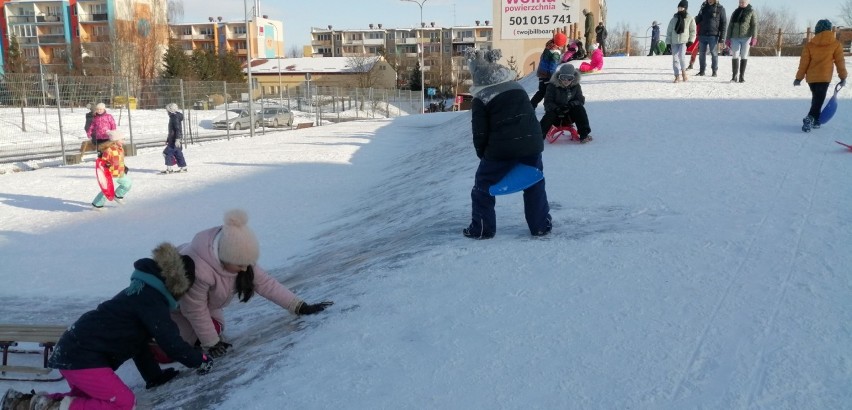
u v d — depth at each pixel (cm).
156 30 6338
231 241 398
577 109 990
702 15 1662
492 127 510
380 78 7800
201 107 3075
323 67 8369
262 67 8512
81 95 2370
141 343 370
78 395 361
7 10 7844
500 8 3903
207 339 412
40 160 2011
